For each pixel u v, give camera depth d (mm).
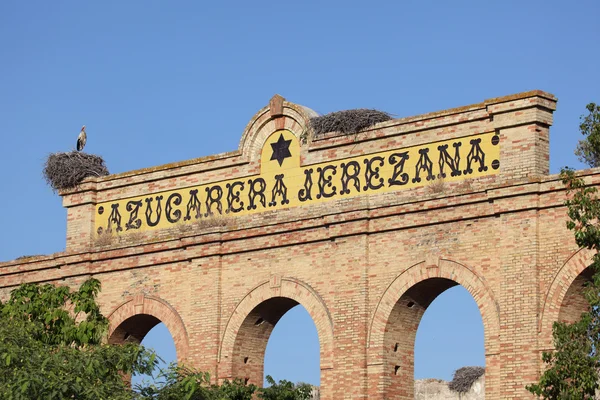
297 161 51062
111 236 55906
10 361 40094
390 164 48656
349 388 47812
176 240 53406
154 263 54094
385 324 47500
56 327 48938
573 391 39250
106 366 42781
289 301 50938
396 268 47594
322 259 49531
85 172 57125
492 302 45156
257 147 52312
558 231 44219
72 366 41438
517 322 44375
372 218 48375
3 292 58844
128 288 54812
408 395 47875
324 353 48812
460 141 47125
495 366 44750
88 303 49781
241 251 51688
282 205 51156
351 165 49594
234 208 52625
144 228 55156
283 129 51688
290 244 50375
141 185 55625
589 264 43312
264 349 52219
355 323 48094
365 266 48250
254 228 51281
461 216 46281
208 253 52375
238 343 51438
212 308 51969
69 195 57375
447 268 46375
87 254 55938
